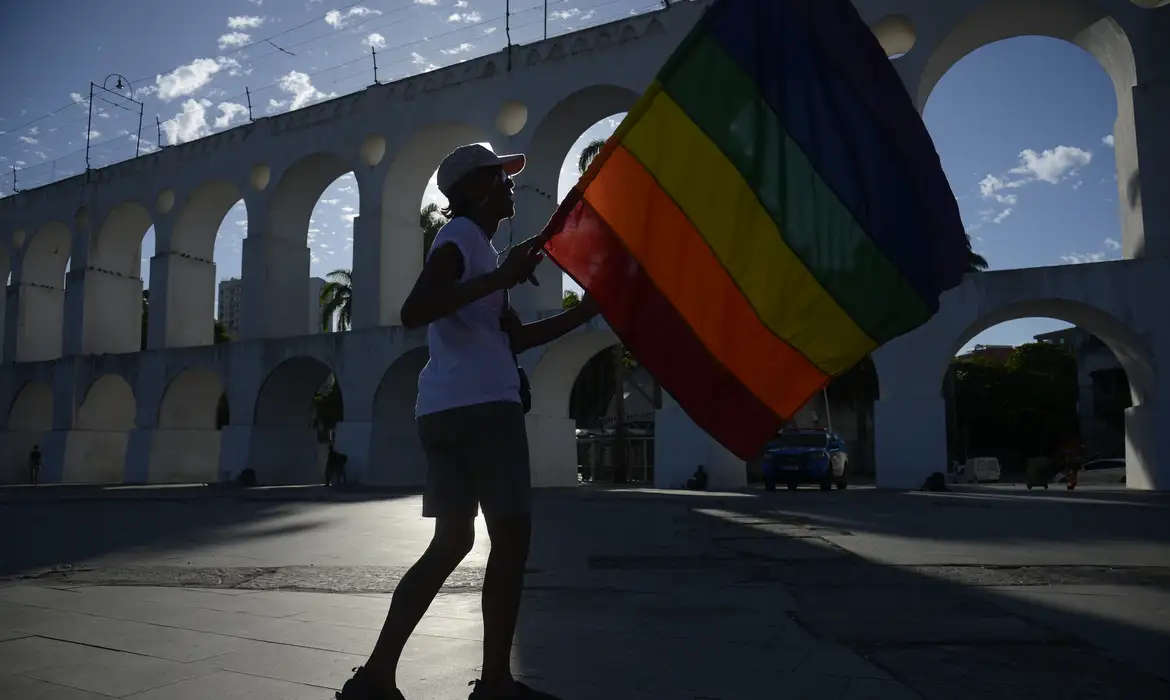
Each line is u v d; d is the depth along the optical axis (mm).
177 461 32062
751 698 3121
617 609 5117
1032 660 3730
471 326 2734
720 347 3275
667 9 24266
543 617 4852
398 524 11984
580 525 11281
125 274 36469
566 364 26000
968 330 21219
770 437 3275
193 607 5133
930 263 3287
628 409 53188
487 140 27875
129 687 3219
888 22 22562
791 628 4488
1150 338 19453
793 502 15891
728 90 3348
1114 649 3939
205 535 10617
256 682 3293
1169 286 19359
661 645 4062
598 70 25141
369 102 29031
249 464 28938
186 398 32469
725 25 3369
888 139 3348
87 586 6254
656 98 3307
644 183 3289
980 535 9398
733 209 3312
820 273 3295
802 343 3295
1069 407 53562
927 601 5320
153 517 13930
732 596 5598
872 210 3309
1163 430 19359
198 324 33625
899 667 3609
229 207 34344
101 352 35281
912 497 17281
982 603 5223
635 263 3244
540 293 25953
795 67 3375
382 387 26969
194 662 3629
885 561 7262
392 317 28500
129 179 34562
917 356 21141
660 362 3252
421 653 3797
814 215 3314
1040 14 21219
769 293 3295
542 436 25500
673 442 23250
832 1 3395
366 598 5512
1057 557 7375
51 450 34125
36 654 3793
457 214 2898
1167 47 20094
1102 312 19922
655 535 9828
